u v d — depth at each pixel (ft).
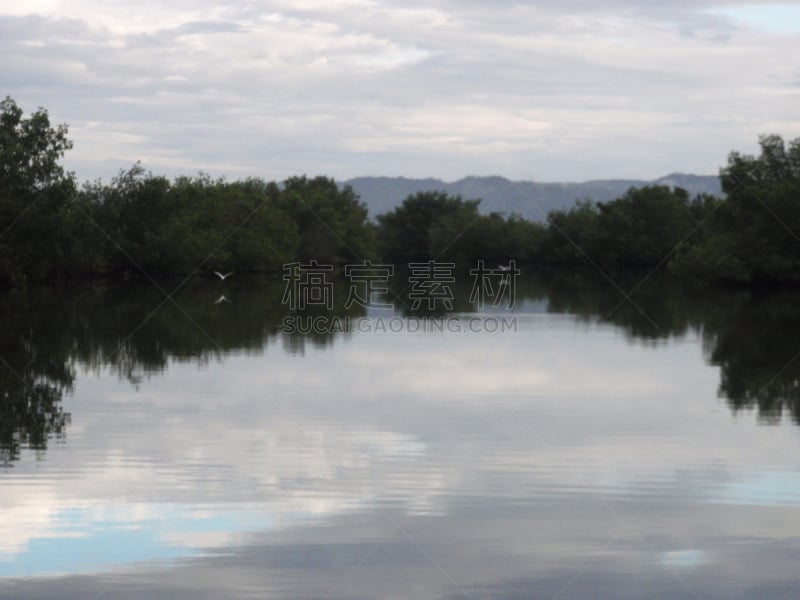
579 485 51.90
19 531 43.88
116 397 77.46
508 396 79.77
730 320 160.86
